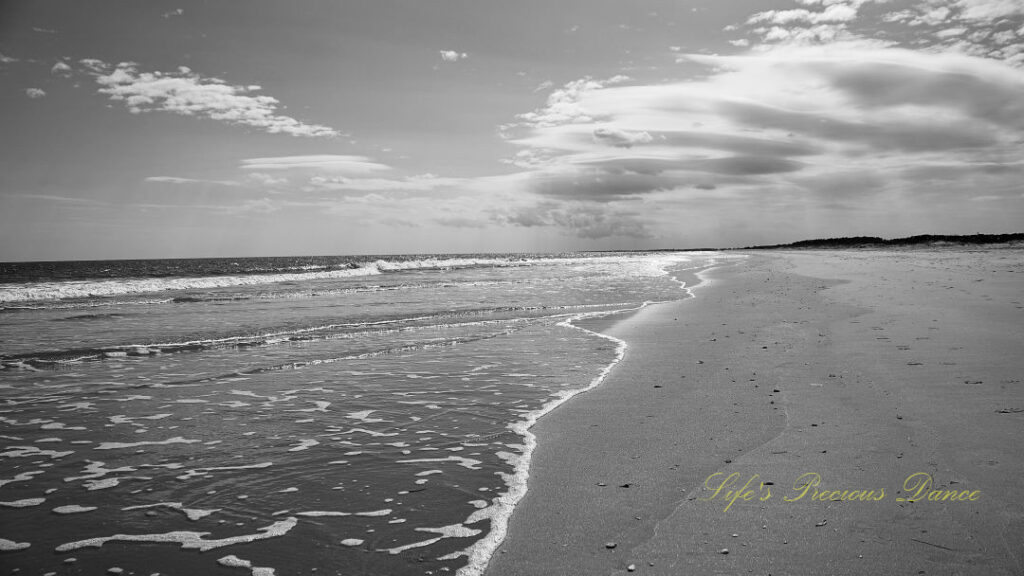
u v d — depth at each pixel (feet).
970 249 171.83
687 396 21.97
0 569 10.68
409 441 17.88
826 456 15.03
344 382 25.85
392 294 71.82
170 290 79.36
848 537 11.10
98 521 12.71
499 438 18.01
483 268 158.10
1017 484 12.75
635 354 30.96
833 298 49.57
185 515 12.98
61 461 16.34
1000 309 36.29
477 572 10.44
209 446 17.54
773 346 30.48
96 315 50.65
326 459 16.39
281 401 22.68
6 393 24.02
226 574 10.58
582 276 110.01
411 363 29.89
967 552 10.36
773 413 19.06
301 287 84.48
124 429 19.24
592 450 16.67
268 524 12.53
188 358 31.53
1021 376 21.20
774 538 11.21
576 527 12.07
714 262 179.32
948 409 17.90
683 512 12.52
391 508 13.21
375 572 10.55
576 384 24.88
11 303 61.98
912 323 33.58
